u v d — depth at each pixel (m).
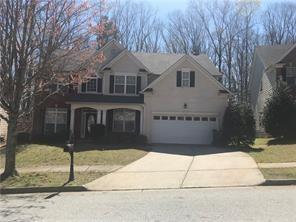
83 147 26.72
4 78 16.22
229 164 19.28
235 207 10.63
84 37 17.39
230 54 56.28
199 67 32.47
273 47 41.44
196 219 9.37
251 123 28.39
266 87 38.50
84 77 19.22
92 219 9.66
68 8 16.56
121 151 24.72
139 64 33.91
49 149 25.44
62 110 33.56
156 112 32.38
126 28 53.69
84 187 14.82
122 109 33.56
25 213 10.55
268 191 13.24
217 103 32.31
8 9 15.70
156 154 24.06
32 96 17.30
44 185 15.09
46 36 16.31
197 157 22.41
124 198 12.69
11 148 17.06
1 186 15.07
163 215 9.91
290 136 28.95
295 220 9.05
